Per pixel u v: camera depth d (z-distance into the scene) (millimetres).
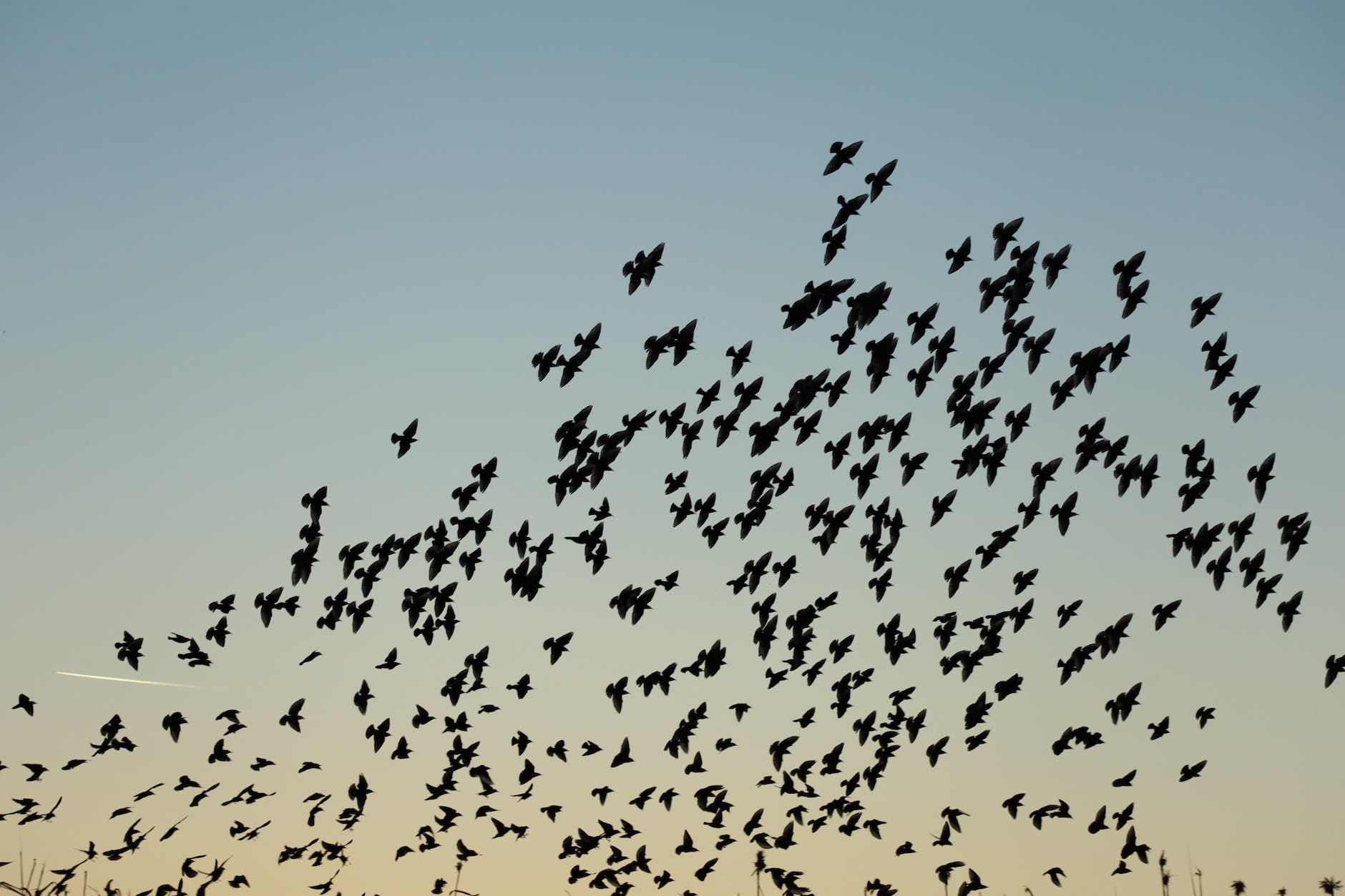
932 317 51531
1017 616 62219
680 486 59156
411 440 53562
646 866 68188
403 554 58281
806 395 54875
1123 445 55344
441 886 67875
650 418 55125
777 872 66812
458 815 69438
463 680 61656
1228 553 55719
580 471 54875
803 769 66438
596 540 57656
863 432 56094
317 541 55625
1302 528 55188
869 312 49531
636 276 47500
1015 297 51906
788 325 48781
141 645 58844
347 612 58344
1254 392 52375
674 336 50188
